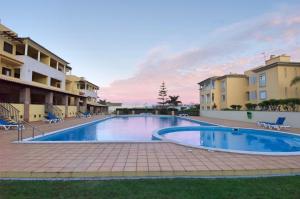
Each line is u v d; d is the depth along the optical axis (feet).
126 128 68.23
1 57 64.59
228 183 14.57
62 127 51.78
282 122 55.93
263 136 49.67
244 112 79.51
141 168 17.54
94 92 168.96
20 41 75.66
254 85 110.32
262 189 13.37
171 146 26.94
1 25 70.08
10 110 52.95
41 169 17.16
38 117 67.41
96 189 13.32
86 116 106.42
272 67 88.89
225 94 122.72
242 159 20.70
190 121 93.97
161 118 116.88
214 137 49.73
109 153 23.06
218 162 19.53
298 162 19.69
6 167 17.66
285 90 84.99
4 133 39.52
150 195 12.35
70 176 16.47
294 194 12.55
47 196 12.19
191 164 18.84
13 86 58.54
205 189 13.35
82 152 23.50
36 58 93.30
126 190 13.15
